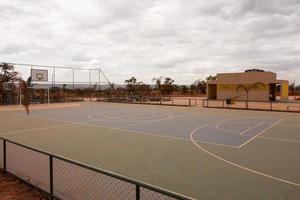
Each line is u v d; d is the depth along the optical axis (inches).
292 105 1268.5
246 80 1561.3
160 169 299.7
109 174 149.6
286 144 438.3
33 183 242.7
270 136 512.7
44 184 243.9
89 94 1887.3
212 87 1770.4
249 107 1178.0
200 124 681.0
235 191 234.7
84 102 1563.7
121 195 222.7
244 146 422.9
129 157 352.5
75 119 783.7
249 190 237.0
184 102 1528.1
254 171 292.4
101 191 230.4
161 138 491.2
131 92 2037.4
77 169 292.0
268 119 788.0
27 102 546.6
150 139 481.1
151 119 787.4
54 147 412.8
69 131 569.0
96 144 436.1
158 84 2289.6
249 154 370.6
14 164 308.7
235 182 257.3
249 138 492.1
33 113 961.5
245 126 646.5
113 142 452.8
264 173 285.4
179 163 323.9
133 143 445.1
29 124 677.3
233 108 1130.0
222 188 241.8
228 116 866.8
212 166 311.9
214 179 265.9
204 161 333.7
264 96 1512.1
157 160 338.0
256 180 263.1
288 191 235.0
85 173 278.4
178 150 394.0
